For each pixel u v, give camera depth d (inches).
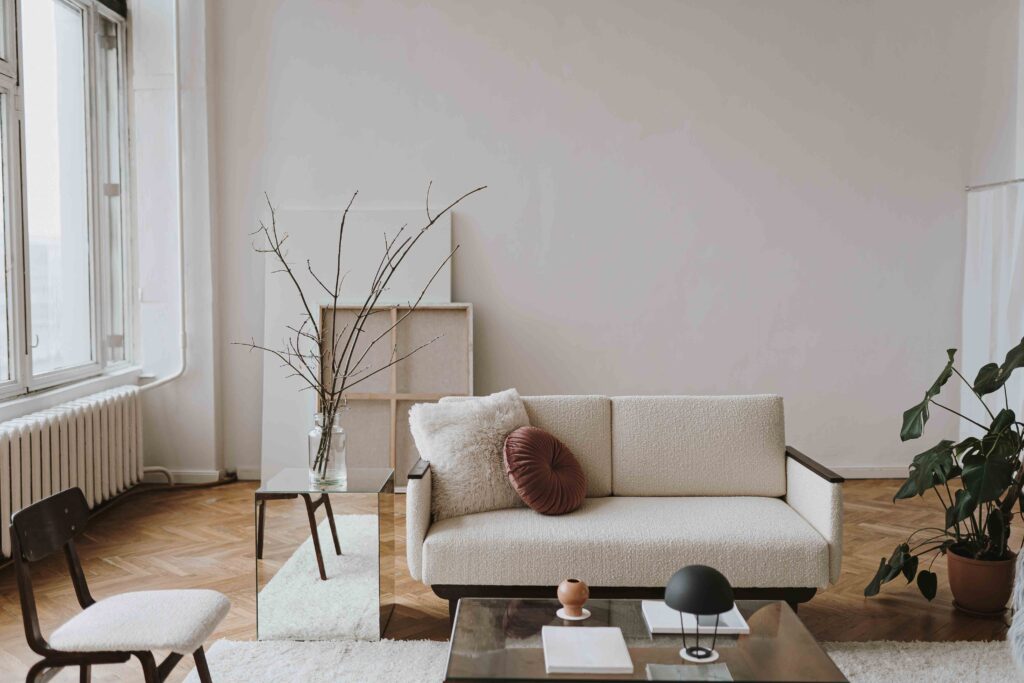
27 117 184.5
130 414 212.7
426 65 230.2
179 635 88.9
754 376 235.5
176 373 228.8
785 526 125.8
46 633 131.8
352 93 230.5
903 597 146.3
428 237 230.4
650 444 144.2
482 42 229.8
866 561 165.2
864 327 235.3
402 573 161.5
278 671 117.6
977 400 225.8
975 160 232.5
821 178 232.7
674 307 233.9
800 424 236.4
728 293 233.9
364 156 231.5
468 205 231.9
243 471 235.5
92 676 118.4
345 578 129.0
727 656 85.7
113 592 150.0
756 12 230.1
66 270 200.5
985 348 222.4
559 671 82.0
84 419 186.9
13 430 157.8
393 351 224.4
